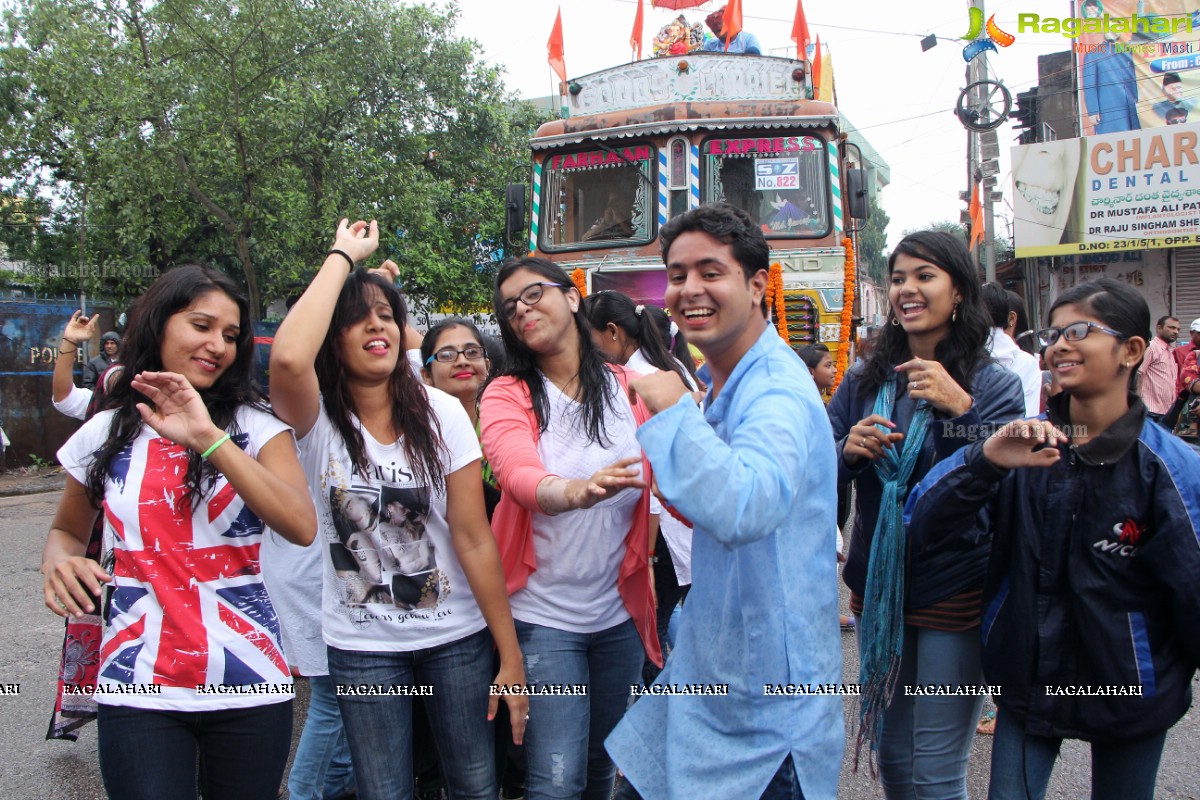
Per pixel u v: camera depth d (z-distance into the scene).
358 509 2.34
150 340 2.10
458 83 14.24
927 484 2.27
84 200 14.05
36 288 16.95
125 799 1.97
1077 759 3.61
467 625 2.43
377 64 13.02
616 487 2.03
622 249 7.85
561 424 2.57
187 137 11.53
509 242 8.24
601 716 2.62
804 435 1.69
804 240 7.59
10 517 9.39
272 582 3.05
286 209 11.68
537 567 2.49
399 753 2.38
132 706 1.98
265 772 2.10
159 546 2.02
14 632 5.35
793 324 7.35
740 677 1.79
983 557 2.40
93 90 11.77
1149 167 15.59
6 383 12.47
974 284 2.54
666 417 1.58
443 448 2.37
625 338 3.69
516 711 2.38
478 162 15.18
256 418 2.16
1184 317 16.31
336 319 2.30
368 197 12.57
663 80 7.99
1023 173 16.48
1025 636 2.18
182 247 15.46
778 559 1.76
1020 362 3.58
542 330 2.52
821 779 1.78
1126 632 2.08
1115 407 2.16
